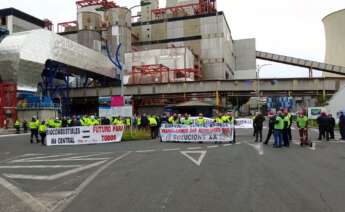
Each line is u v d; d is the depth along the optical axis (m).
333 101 39.91
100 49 86.94
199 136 22.69
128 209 6.56
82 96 68.06
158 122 28.31
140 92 64.25
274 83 60.22
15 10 74.44
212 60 89.88
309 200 7.02
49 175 10.80
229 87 60.94
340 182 8.90
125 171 11.16
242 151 16.47
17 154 17.77
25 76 54.25
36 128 26.11
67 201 7.34
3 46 54.00
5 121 48.06
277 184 8.69
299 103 114.38
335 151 16.19
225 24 93.44
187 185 8.72
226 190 8.07
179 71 75.00
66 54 61.28
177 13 97.12
